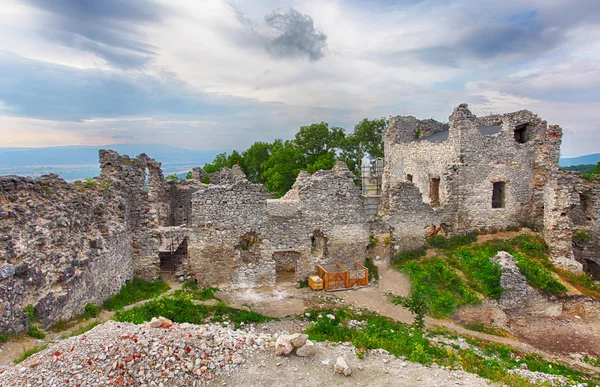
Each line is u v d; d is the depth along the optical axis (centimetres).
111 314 1608
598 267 2923
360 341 1428
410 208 2716
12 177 1310
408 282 2345
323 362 1187
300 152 5866
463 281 2366
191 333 1188
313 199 2348
